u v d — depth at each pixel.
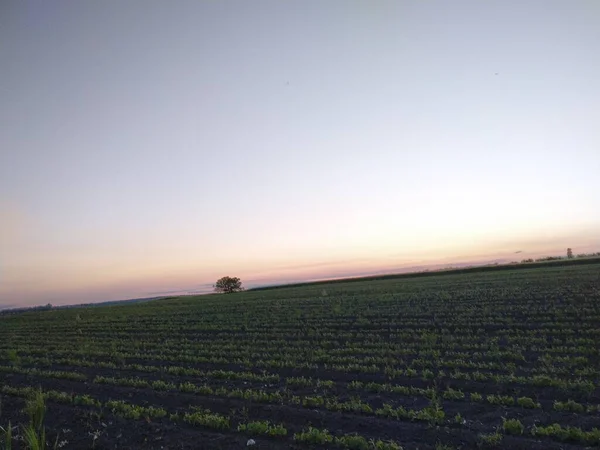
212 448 9.16
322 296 42.38
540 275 41.62
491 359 14.95
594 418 9.43
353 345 18.80
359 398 11.70
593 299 24.69
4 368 18.25
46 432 10.51
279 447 9.05
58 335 29.91
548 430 8.88
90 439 9.96
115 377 16.00
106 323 34.78
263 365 16.44
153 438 9.82
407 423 9.88
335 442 9.03
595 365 13.21
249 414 11.11
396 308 28.70
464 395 11.65
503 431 9.21
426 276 64.00
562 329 18.16
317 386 13.16
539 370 13.05
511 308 24.36
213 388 13.79
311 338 21.45
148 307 48.50
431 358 15.65
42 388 14.84
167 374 16.09
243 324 27.84
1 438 10.09
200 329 27.53
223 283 93.56
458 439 8.88
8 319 46.62
